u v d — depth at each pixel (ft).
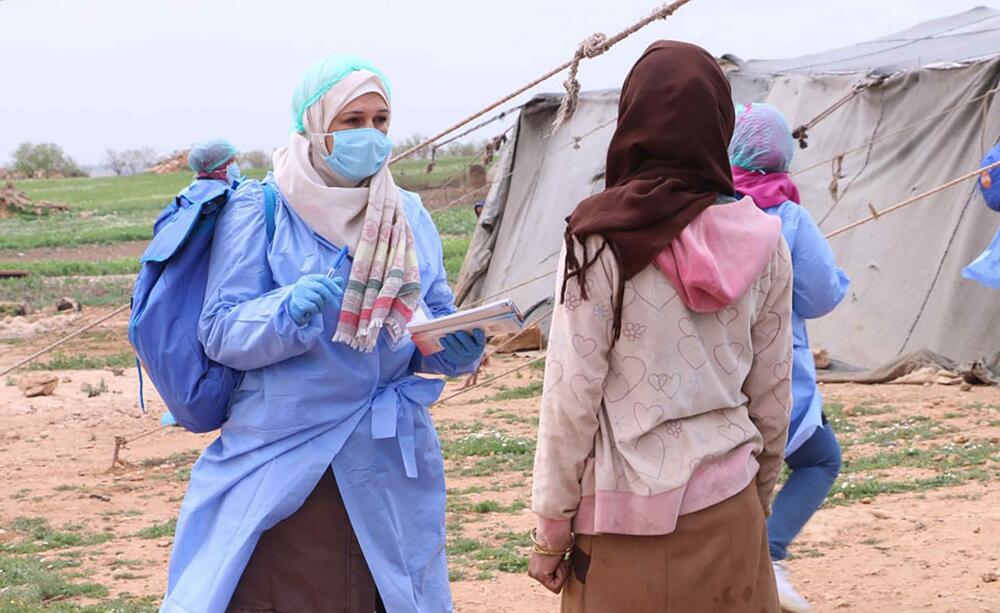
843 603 19.51
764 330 11.26
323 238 13.37
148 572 24.53
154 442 43.98
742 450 10.90
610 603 10.65
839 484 29.19
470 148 163.63
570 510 10.72
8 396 53.52
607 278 10.35
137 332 13.15
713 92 10.75
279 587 13.10
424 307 14.10
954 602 19.07
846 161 54.08
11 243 146.41
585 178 63.00
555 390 10.49
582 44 16.81
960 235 48.16
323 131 13.38
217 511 13.32
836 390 46.88
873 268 51.49
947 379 46.03
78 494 34.37
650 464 10.47
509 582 21.98
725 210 10.76
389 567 13.23
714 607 10.62
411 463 13.29
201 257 13.47
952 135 49.49
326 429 13.14
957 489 28.58
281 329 12.60
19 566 24.68
